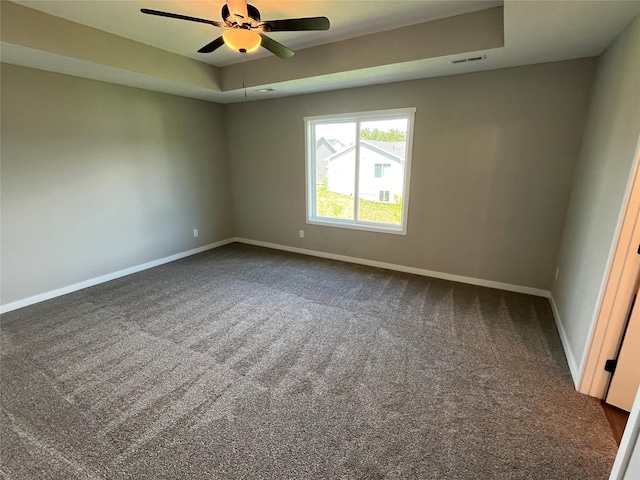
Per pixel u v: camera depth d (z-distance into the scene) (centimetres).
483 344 254
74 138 350
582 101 288
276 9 255
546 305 321
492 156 338
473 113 338
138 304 328
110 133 382
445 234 383
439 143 362
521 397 197
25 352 246
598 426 176
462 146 351
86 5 246
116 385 209
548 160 312
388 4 246
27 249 325
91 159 367
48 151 330
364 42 311
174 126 454
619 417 182
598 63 270
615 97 211
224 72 416
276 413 186
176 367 228
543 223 327
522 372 221
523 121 316
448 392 202
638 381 179
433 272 401
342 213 467
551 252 329
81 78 348
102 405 192
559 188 313
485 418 182
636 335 176
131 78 352
